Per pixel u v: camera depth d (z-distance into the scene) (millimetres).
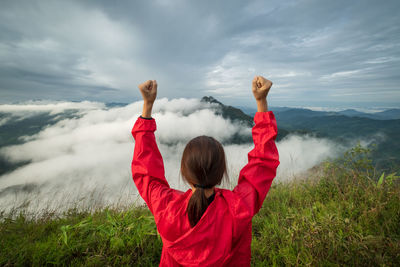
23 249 2164
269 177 802
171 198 818
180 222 737
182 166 793
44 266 1994
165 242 769
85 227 2398
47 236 2793
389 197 2436
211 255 690
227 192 779
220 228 709
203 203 717
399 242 1781
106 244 2160
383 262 1612
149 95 913
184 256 721
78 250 2127
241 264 737
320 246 1845
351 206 2381
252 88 845
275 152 828
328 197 2988
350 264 1675
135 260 2072
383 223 2074
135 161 895
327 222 2033
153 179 882
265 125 845
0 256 2066
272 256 2047
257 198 774
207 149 748
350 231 1883
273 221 2652
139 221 2441
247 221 706
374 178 2842
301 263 1827
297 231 2088
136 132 933
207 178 727
